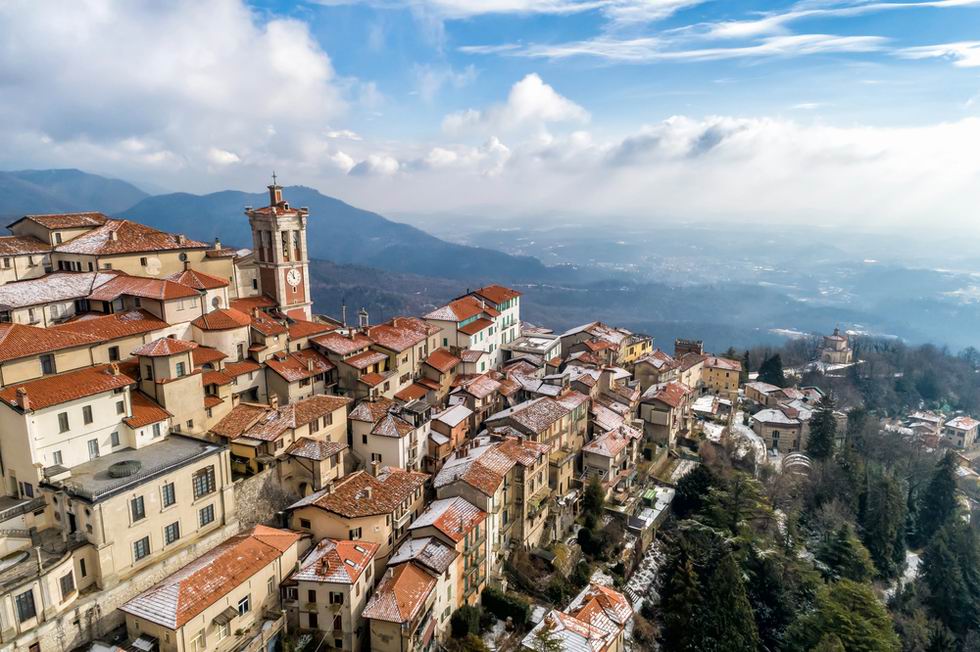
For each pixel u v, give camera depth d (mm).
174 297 76812
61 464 56406
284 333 89562
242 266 100250
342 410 82562
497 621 70312
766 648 81375
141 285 78188
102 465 58156
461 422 92625
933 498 122062
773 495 110062
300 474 73438
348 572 58469
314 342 94125
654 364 139375
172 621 47906
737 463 126125
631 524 94875
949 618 94750
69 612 48281
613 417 109750
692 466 117938
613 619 67375
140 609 49344
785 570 88500
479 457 77000
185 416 69125
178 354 67625
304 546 65062
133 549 54156
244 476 70500
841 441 148000
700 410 149625
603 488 96688
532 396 106812
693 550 88125
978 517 132750
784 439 144375
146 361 66562
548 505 87375
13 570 46750
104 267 82938
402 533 71938
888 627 77188
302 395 87062
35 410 53656
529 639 61688
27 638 45188
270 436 71500
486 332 125250
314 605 58062
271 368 84500
